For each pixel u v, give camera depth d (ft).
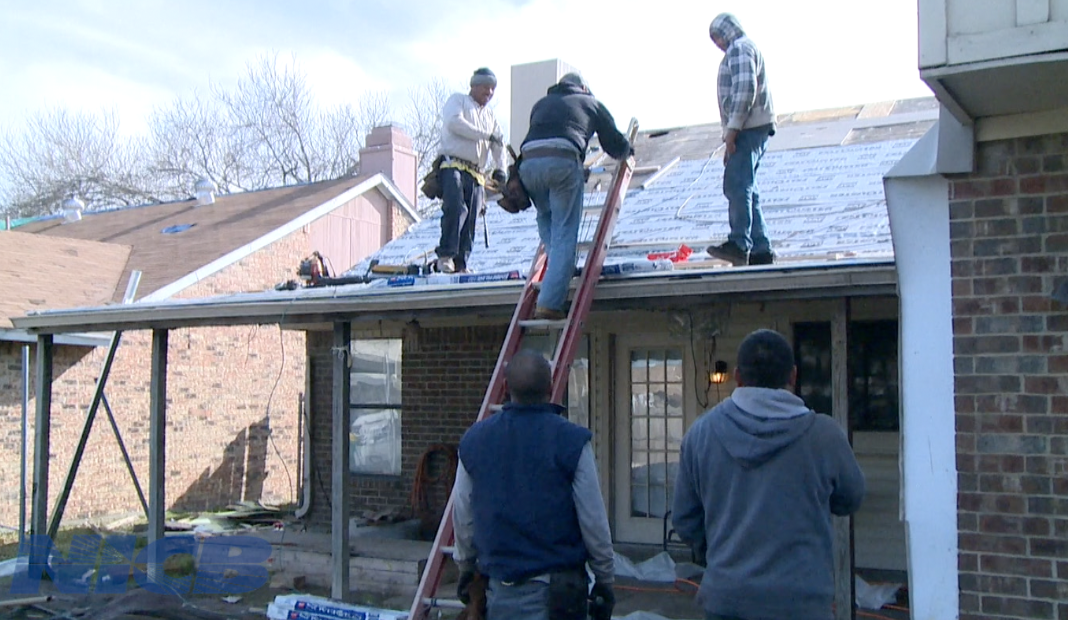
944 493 15.30
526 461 11.72
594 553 11.73
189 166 115.44
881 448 27.61
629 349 31.37
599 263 20.04
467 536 12.34
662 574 27.12
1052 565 14.35
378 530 34.14
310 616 24.16
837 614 19.57
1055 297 14.39
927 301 15.72
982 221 15.14
